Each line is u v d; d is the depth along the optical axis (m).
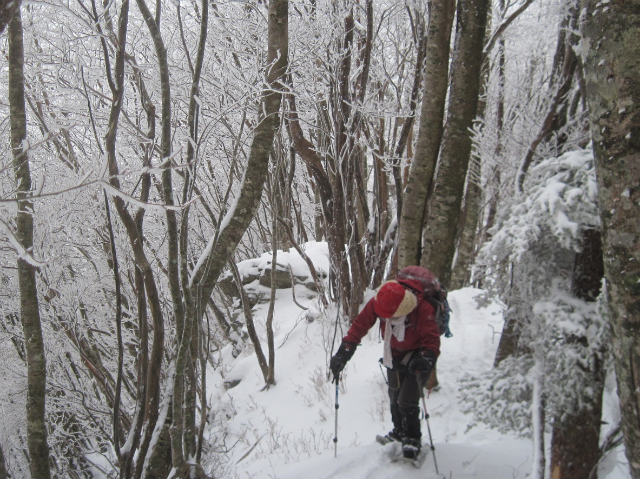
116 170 3.98
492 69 9.49
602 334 2.72
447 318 3.85
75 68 5.74
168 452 4.19
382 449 3.89
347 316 7.84
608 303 2.00
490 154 5.64
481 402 4.24
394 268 7.17
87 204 7.02
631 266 1.83
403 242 5.21
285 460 4.95
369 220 8.44
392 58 9.66
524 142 4.91
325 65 7.13
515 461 3.57
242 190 4.14
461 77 4.77
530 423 3.80
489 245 2.92
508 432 3.96
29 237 3.91
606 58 1.84
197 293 3.93
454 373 5.37
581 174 2.68
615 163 1.84
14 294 7.56
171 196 3.74
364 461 3.81
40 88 6.39
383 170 8.28
